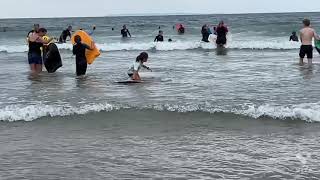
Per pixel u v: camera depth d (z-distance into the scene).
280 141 10.98
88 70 21.36
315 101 14.58
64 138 11.60
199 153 10.20
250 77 18.72
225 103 14.59
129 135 11.81
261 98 15.12
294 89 16.27
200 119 13.30
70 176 8.85
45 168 9.33
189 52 29.92
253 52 29.00
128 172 9.04
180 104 14.48
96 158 9.95
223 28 32.31
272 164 9.34
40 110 13.94
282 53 28.03
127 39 44.47
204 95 15.65
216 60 24.56
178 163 9.54
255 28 64.19
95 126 12.76
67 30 35.38
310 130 11.89
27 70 21.75
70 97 15.61
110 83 17.92
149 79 18.62
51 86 17.45
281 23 84.50
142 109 14.08
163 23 106.62
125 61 24.94
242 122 12.89
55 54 20.59
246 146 10.66
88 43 20.53
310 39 22.16
